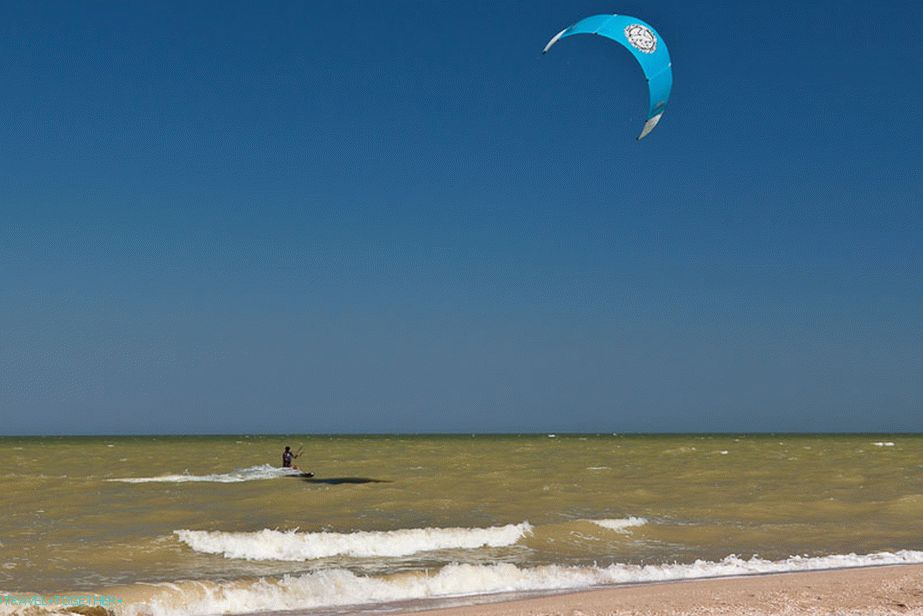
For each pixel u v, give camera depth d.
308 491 33.69
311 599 16.89
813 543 23.08
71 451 81.25
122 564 19.31
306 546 21.38
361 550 21.56
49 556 19.84
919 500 29.88
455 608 15.37
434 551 21.59
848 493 33.91
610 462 55.06
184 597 16.20
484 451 77.25
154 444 120.75
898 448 85.31
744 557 21.22
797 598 15.09
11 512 27.48
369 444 109.50
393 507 28.92
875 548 22.39
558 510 28.52
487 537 22.91
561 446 96.19
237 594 16.56
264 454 70.50
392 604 16.55
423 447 92.31
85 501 30.64
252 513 27.38
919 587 16.05
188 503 29.97
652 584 18.06
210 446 103.56
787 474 43.69
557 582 18.53
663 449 82.81
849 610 13.85
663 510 28.69
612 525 24.75
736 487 36.28
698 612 13.83
